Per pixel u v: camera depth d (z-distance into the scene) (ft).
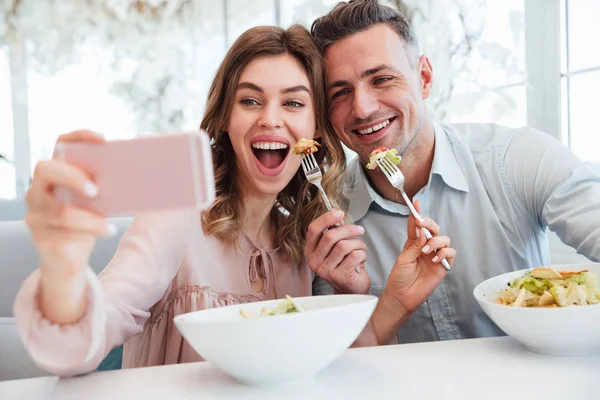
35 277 2.38
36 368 4.74
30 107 10.09
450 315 4.97
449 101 9.90
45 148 10.19
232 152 4.51
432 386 2.30
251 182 4.33
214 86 4.42
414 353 2.80
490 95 9.59
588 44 8.24
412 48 4.81
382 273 5.10
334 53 4.60
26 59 10.03
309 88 4.33
